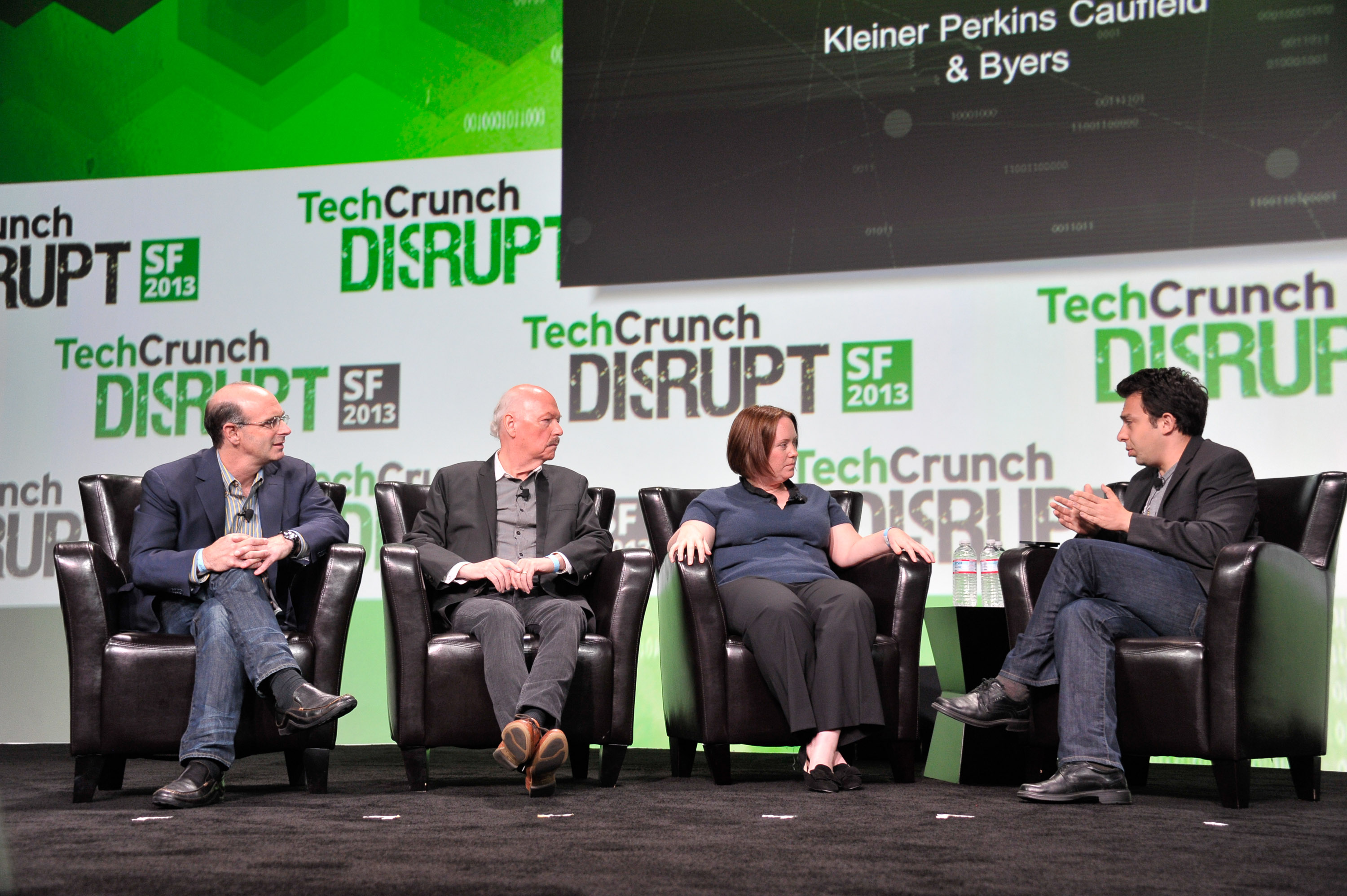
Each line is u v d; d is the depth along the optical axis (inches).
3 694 168.1
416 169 168.9
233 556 94.0
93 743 92.0
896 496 151.4
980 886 58.5
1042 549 106.4
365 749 152.9
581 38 165.6
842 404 154.0
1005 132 152.2
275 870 62.2
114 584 97.7
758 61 160.2
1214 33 146.8
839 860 65.5
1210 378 143.9
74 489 171.5
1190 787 107.3
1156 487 106.1
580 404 161.3
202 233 173.0
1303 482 103.2
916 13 155.9
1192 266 145.3
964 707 100.4
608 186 162.9
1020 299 150.1
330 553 98.0
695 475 157.2
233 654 91.8
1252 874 62.1
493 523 112.3
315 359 168.1
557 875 60.8
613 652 102.2
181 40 176.4
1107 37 150.0
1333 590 100.7
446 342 165.5
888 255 154.3
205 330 171.2
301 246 170.7
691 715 105.7
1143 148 147.9
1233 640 90.1
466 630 100.7
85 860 65.0
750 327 157.5
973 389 150.5
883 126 155.8
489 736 98.8
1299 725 95.1
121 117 176.6
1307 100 143.5
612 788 102.7
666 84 162.6
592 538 110.7
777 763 133.4
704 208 159.9
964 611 113.0
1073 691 93.4
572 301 162.7
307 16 173.5
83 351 173.8
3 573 170.7
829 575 112.3
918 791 100.5
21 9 179.3
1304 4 144.3
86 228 175.6
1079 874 61.9
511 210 165.8
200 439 169.8
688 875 60.8
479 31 168.9
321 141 171.6
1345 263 140.9
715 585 105.1
